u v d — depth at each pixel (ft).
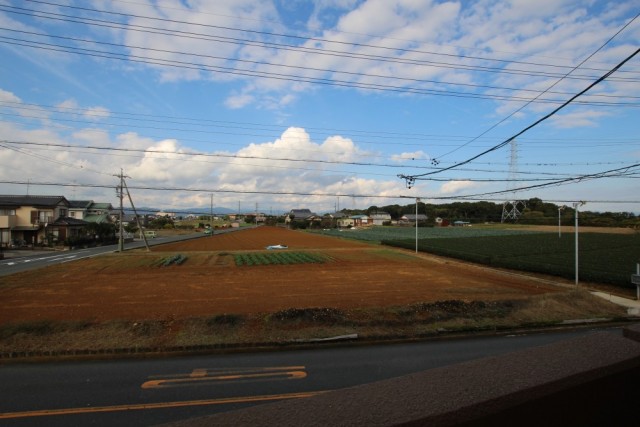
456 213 416.67
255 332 37.68
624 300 57.62
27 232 166.40
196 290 63.10
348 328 39.34
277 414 4.72
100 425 19.34
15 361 31.45
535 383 5.29
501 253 118.93
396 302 53.26
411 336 38.60
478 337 39.93
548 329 43.45
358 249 157.17
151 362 30.91
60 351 32.48
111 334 36.24
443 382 5.55
